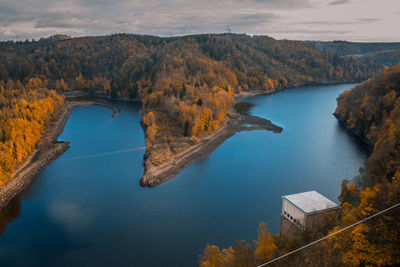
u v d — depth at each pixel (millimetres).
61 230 73750
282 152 123938
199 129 147250
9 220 79188
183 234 70312
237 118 181750
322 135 147375
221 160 116375
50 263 62625
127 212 80812
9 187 95625
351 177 98188
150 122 154500
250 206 81562
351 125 155625
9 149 105938
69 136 154875
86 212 81500
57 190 95375
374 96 148625
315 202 58531
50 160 121312
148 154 120938
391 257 36906
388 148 65000
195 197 87562
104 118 197000
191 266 60250
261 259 43531
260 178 99125
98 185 98125
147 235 70312
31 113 155625
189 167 110375
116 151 131000
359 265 39000
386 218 39125
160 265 60688
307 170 104875
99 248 66562
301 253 43969
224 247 65188
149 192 91938
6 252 66375
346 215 46219
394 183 44469
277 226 72125
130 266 60719
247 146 132250
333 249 42469
